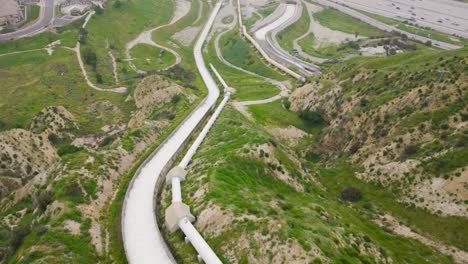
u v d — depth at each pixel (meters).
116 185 72.31
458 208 65.81
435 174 71.38
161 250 55.12
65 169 70.88
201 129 102.88
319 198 73.00
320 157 99.88
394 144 82.06
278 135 111.75
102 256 54.97
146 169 77.81
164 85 139.00
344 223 62.34
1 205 80.44
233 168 68.75
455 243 62.69
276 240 48.78
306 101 122.12
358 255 51.88
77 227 57.97
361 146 90.19
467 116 76.00
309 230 52.31
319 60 186.00
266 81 160.62
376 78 104.12
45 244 53.16
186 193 63.94
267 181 70.81
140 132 92.12
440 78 82.31
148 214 63.44
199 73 178.38
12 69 176.50
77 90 167.88
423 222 67.62
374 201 75.69
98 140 125.88
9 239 62.00
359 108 99.00
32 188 76.81
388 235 65.56
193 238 52.09
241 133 84.25
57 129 125.88
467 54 89.88
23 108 146.38
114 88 172.75
